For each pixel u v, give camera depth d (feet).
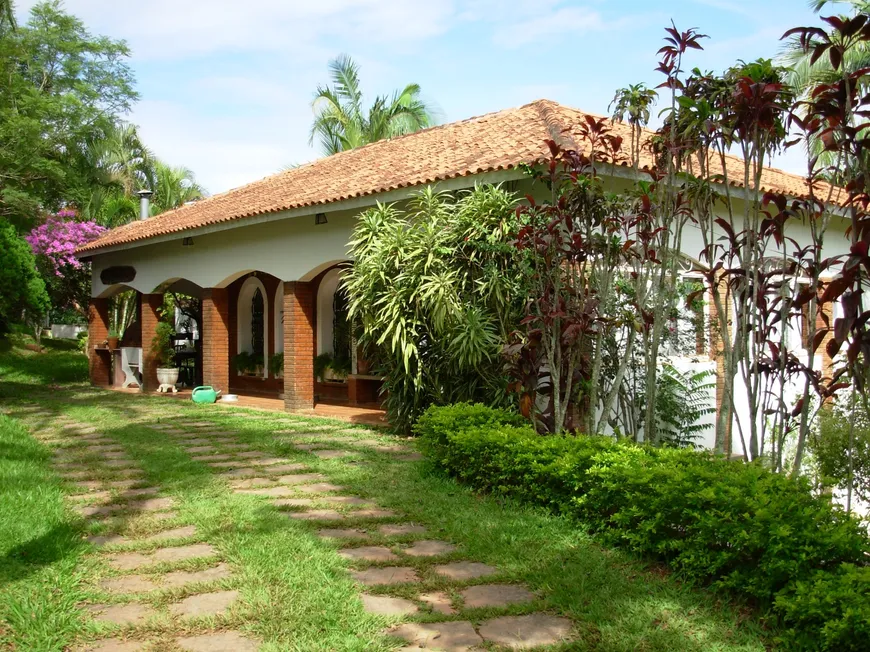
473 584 14.56
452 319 27.99
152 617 12.77
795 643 11.66
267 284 54.13
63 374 67.67
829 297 14.37
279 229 42.70
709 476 15.38
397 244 30.22
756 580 13.08
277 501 20.79
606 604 13.43
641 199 21.93
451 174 29.66
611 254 23.22
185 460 26.50
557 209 21.97
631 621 12.66
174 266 52.01
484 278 27.78
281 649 11.57
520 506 19.99
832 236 41.57
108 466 25.66
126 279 57.11
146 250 54.90
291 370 41.81
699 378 30.14
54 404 45.09
